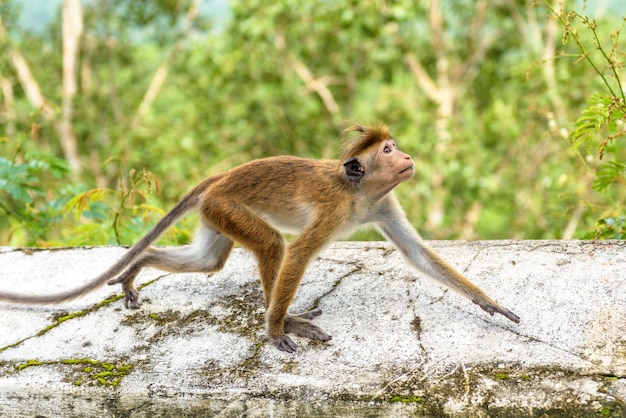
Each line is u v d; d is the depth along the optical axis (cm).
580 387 614
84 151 3116
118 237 1105
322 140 2852
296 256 702
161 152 2608
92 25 3228
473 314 734
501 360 657
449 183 2353
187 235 1148
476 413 610
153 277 862
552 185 1986
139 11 3188
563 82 2117
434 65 2975
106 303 812
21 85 3241
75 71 3155
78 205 1078
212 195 752
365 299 779
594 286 750
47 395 681
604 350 658
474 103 2877
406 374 651
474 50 2834
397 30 2658
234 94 2886
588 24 823
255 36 2588
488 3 2819
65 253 936
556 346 671
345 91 2942
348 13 2470
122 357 713
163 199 2409
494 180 2291
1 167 1158
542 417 600
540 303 736
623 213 1020
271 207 747
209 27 3195
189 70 3045
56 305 815
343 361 678
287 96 2864
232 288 823
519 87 2412
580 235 1081
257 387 654
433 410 617
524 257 824
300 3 2516
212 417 658
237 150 2794
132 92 3338
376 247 895
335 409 634
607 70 1272
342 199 721
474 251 854
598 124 876
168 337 739
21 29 3275
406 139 2412
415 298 772
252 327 743
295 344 706
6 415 695
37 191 1190
